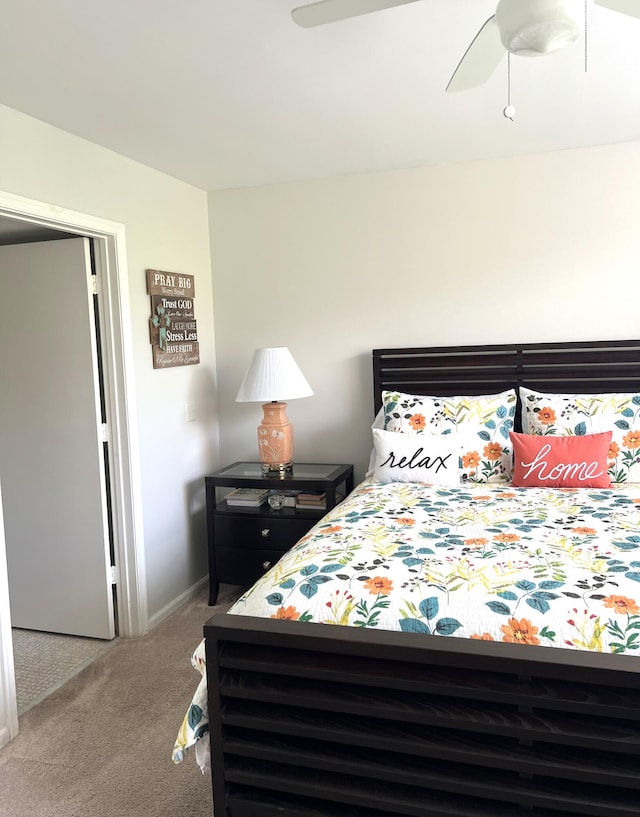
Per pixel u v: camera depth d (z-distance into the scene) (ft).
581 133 9.65
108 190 9.44
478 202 10.97
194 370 11.91
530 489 9.13
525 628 5.09
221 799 5.42
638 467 9.34
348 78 7.21
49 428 10.03
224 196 12.33
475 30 6.11
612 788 4.70
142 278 10.30
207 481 11.19
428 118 8.70
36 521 10.26
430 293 11.38
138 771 6.97
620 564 5.94
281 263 12.12
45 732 7.72
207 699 5.43
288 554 6.92
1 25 5.76
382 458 10.06
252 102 7.83
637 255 10.34
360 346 11.85
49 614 10.39
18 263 9.86
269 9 5.61
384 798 4.99
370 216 11.53
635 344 10.31
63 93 7.30
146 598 10.37
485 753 4.80
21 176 7.84
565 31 4.67
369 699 5.08
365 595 5.64
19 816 6.35
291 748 5.27
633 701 4.51
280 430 11.26
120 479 9.98
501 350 10.98
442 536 7.04
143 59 6.53
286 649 5.32
